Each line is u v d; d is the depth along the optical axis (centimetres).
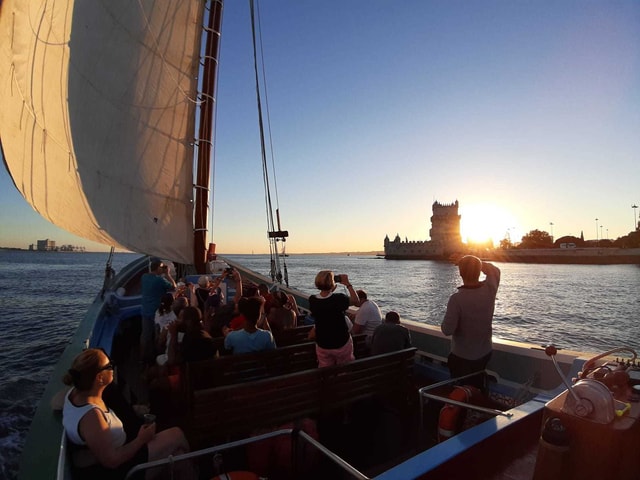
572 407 195
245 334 396
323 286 392
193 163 701
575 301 3916
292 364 413
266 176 940
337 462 231
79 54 475
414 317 3003
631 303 3750
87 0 488
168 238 671
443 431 320
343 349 385
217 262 854
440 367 477
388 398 418
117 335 648
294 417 340
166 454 280
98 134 525
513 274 8100
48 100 411
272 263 944
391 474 199
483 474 222
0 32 320
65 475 233
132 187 598
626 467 187
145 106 612
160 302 605
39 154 396
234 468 335
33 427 284
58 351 1451
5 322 2034
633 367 277
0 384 1066
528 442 249
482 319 369
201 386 358
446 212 17375
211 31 718
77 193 475
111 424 257
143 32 596
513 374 398
